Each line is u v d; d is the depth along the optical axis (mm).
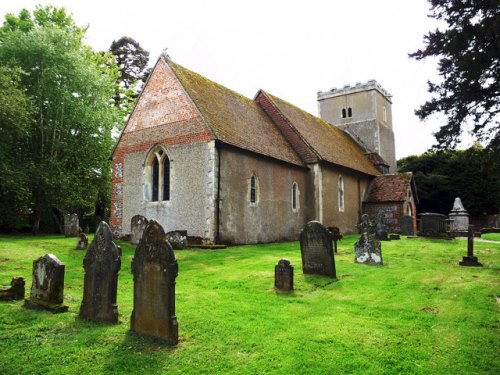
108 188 30000
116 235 20656
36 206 24750
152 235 6289
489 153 14164
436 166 42344
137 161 20375
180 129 18750
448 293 8906
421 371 4930
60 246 15945
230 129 19219
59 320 6820
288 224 21844
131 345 5785
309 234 11055
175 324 5891
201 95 19797
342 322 6844
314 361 5195
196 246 16406
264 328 6480
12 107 20969
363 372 4898
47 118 25875
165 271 5988
